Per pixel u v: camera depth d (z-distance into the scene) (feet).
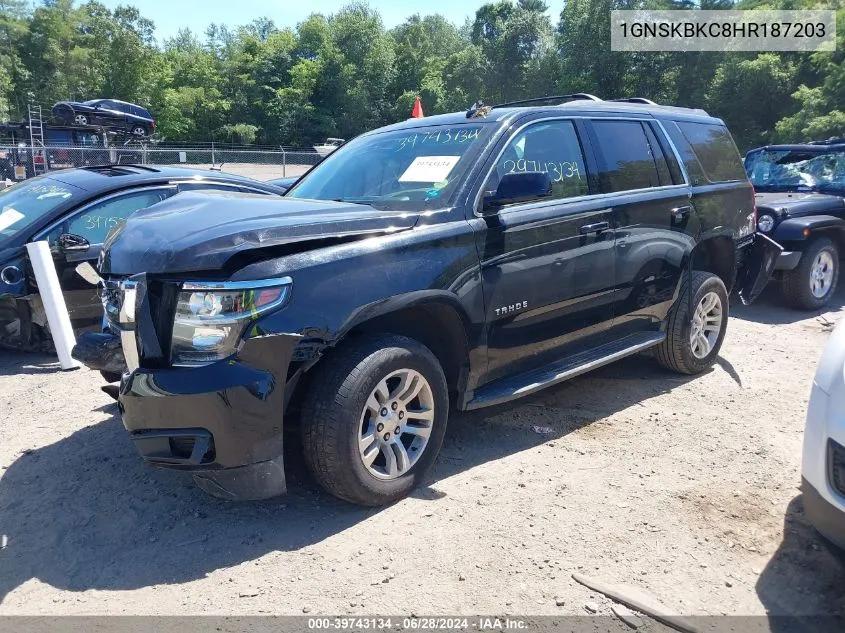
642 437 13.89
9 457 13.20
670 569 9.52
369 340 10.74
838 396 8.70
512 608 8.71
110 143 72.69
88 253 19.47
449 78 245.04
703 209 16.79
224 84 243.40
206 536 10.36
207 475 9.96
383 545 10.05
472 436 13.94
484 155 12.67
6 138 66.90
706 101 129.49
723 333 17.92
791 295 24.89
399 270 10.79
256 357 9.54
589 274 13.88
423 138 14.02
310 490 11.69
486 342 12.22
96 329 20.10
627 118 15.87
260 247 9.66
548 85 200.34
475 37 256.73
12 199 21.06
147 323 9.78
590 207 13.93
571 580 9.27
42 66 216.33
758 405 15.66
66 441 13.91
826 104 87.20
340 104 256.52
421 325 12.18
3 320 19.02
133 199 20.63
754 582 9.27
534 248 12.76
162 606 8.78
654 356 17.38
